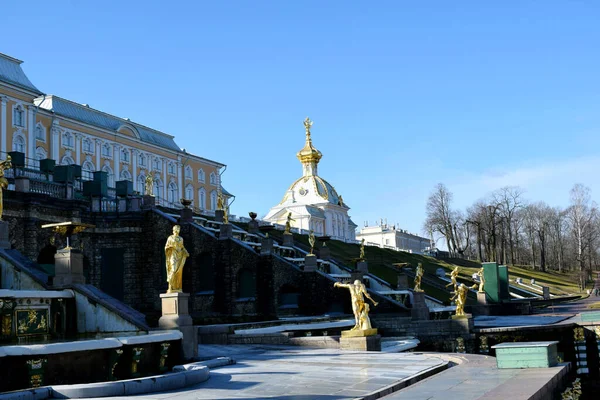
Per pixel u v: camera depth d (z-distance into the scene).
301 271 47.62
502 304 60.75
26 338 21.62
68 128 73.94
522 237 142.50
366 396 14.52
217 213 58.50
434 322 38.38
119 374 18.64
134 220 44.97
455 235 133.25
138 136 86.31
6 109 62.81
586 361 40.44
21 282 25.45
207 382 17.25
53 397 14.42
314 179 126.75
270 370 19.77
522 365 19.00
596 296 91.19
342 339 27.03
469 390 15.05
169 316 22.91
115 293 43.91
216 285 45.88
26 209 37.31
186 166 97.00
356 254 78.50
